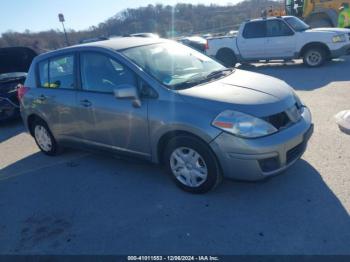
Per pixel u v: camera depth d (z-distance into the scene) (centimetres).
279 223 322
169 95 373
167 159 395
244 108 339
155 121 378
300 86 859
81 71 461
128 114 403
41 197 432
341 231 302
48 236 349
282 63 1304
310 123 389
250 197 369
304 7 1498
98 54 439
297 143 357
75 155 561
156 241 320
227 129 335
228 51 1264
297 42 1112
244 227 323
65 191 438
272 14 1714
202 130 344
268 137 335
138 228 342
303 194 361
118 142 434
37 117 549
